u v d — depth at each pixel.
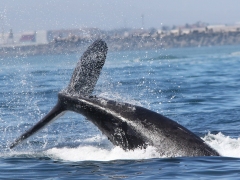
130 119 42.41
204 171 37.62
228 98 75.44
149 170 38.25
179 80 103.25
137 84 91.75
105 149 45.78
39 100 76.88
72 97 44.06
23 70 133.38
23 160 43.75
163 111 65.31
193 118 60.03
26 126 59.38
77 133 54.44
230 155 42.50
